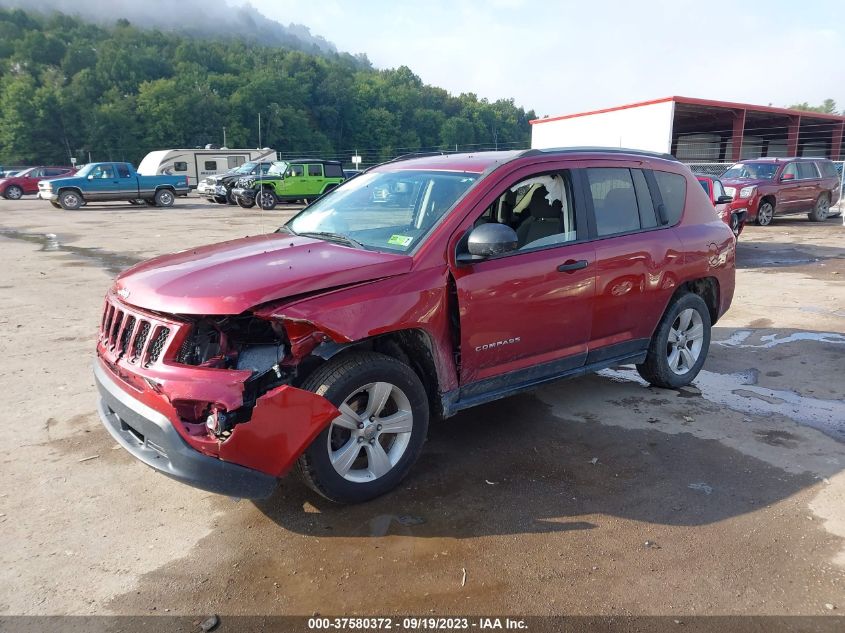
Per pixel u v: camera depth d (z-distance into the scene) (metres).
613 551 3.11
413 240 3.69
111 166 26.94
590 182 4.44
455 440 4.34
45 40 125.50
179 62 128.62
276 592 2.83
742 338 6.89
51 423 4.59
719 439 4.36
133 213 24.67
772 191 17.02
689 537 3.22
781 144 38.97
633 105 29.38
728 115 32.09
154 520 3.39
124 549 3.14
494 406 4.96
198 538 3.23
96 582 2.90
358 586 2.87
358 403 3.50
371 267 3.40
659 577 2.92
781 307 8.26
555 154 4.30
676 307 5.02
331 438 3.40
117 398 3.23
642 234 4.71
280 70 127.69
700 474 3.87
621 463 4.02
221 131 102.06
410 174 4.39
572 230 4.30
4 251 13.64
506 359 3.97
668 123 27.91
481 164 4.15
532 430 4.51
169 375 2.99
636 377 5.68
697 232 5.15
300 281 3.17
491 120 143.62
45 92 90.12
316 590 2.84
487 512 3.46
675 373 5.23
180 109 97.62
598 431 4.50
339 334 3.14
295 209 28.00
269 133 107.56
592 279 4.30
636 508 3.49
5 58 121.06
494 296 3.78
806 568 2.98
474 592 2.82
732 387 5.39
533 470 3.92
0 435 4.38
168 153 38.91
